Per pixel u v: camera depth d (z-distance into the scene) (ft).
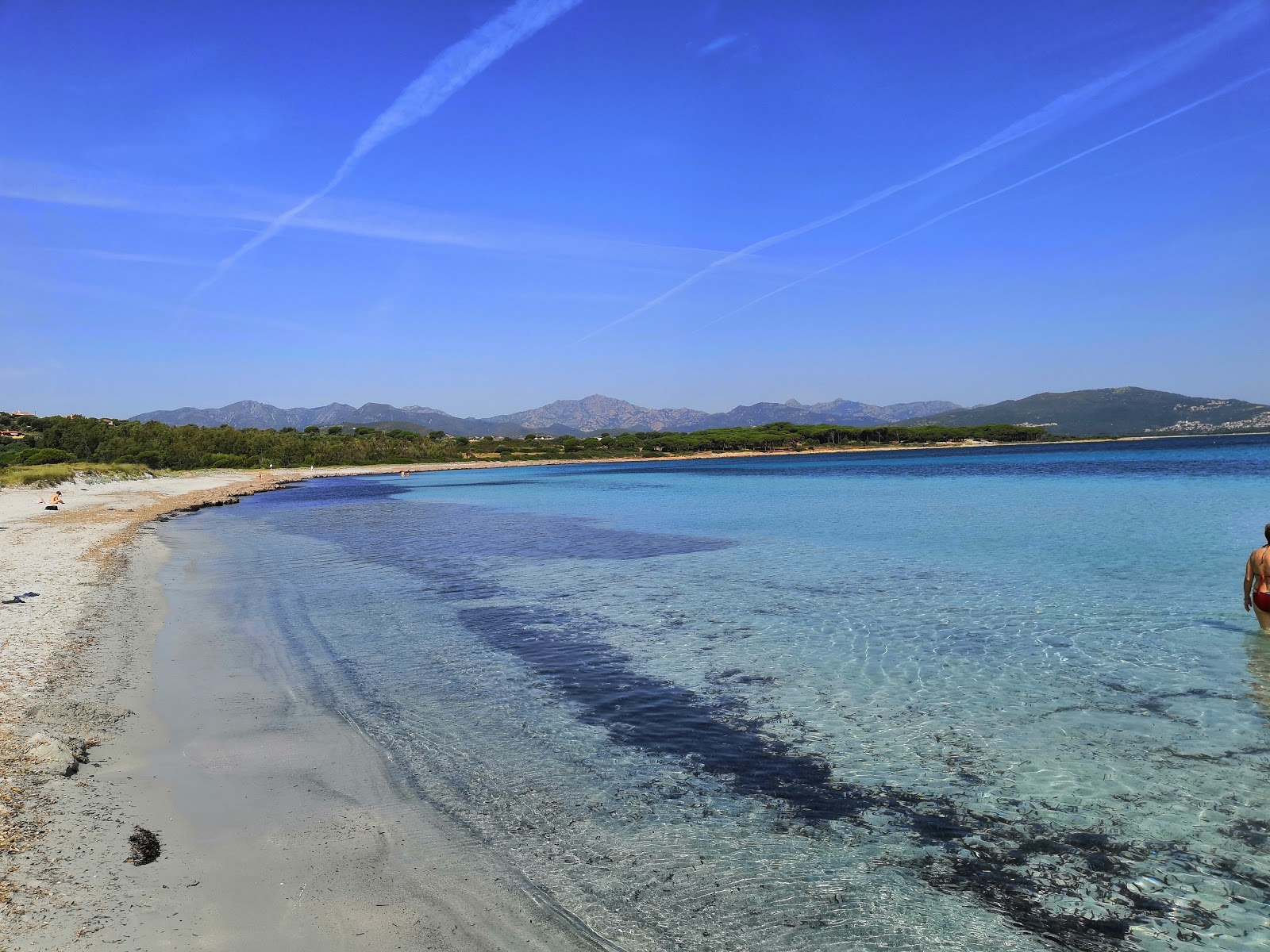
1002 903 18.69
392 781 25.54
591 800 24.38
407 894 18.57
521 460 512.63
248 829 21.56
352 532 109.29
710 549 84.07
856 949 16.83
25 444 319.47
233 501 183.73
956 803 23.99
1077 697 33.37
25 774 23.47
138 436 358.43
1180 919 17.92
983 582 59.88
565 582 64.90
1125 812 23.09
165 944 15.69
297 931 16.61
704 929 17.54
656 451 609.01
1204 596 52.75
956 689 34.96
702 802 24.30
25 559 71.51
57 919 16.25
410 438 518.37
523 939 16.97
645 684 36.60
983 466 280.92
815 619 49.47
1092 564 66.39
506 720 31.73
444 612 53.47
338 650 43.06
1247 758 26.73
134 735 28.53
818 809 23.76
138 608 52.70
